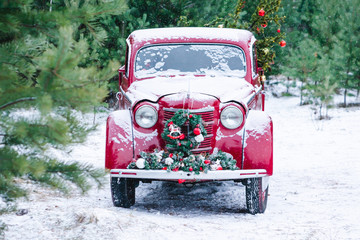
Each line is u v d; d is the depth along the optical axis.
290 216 8.11
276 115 23.72
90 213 6.85
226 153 7.97
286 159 14.43
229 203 9.26
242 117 8.07
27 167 4.22
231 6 21.67
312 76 24.67
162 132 8.02
